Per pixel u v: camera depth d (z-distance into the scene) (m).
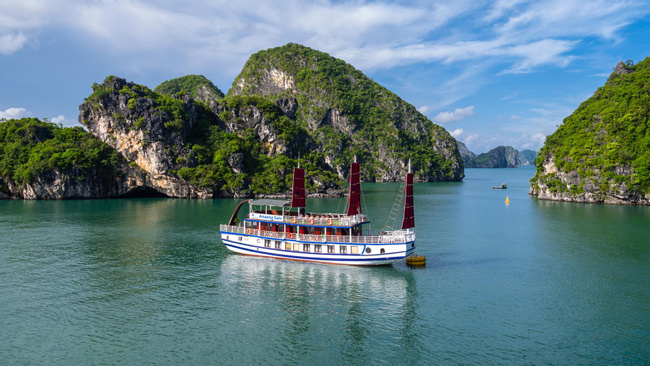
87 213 120.62
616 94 160.12
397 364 34.19
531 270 59.12
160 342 37.84
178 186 176.50
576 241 78.38
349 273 57.75
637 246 73.62
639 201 137.00
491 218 109.50
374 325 41.38
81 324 41.41
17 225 97.62
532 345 37.03
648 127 140.50
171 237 83.19
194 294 49.81
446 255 67.81
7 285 52.59
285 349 36.72
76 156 167.25
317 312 44.59
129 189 177.25
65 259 65.19
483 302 47.06
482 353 35.72
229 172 184.75
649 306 45.59
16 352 35.94
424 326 41.03
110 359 34.94
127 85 187.25
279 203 66.69
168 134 179.75
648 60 185.12
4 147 171.38
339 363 34.41
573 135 161.25
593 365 33.72
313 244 62.41
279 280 54.91
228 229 69.44
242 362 34.56
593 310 44.66
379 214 118.25
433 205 143.38
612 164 140.25
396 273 57.66
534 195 182.75
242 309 45.34
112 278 55.62
